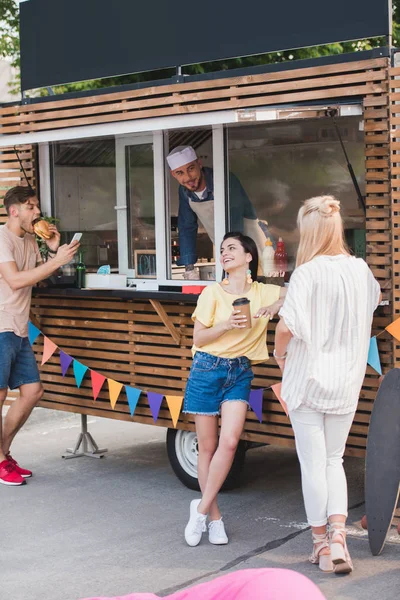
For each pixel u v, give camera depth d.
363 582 3.97
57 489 5.69
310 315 3.95
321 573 4.09
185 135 5.78
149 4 5.51
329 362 3.97
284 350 4.08
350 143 5.83
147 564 4.31
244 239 4.58
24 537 4.76
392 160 4.52
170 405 5.44
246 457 6.52
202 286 5.32
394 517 4.58
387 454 4.24
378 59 4.54
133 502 5.37
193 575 4.14
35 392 5.93
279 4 4.93
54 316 6.30
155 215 5.87
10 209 5.81
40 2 6.13
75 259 6.40
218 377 4.47
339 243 4.06
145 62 5.57
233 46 5.15
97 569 4.27
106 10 5.74
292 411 4.06
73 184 6.41
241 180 5.75
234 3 5.12
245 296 4.55
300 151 5.91
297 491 5.55
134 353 5.86
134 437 7.26
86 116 5.89
